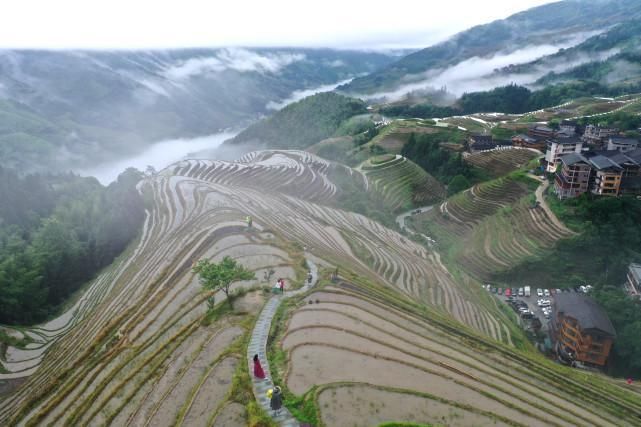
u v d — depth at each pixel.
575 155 100.62
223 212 87.56
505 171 137.38
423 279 74.88
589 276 83.00
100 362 41.28
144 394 34.06
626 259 81.31
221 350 37.91
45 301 79.31
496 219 104.12
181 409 30.89
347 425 28.31
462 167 146.25
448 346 42.19
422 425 28.75
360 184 139.00
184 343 40.31
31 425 34.06
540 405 34.16
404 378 34.69
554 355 64.94
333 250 75.38
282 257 61.72
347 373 34.34
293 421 27.83
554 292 81.00
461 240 104.00
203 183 115.62
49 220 95.69
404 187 139.88
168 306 52.16
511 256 90.00
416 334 43.38
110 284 73.94
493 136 176.38
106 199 111.81
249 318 42.78
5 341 64.00
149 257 73.50
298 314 44.44
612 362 61.75
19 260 82.00
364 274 64.12
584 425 32.84
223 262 47.59
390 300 51.56
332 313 45.06
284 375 33.28
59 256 86.81
